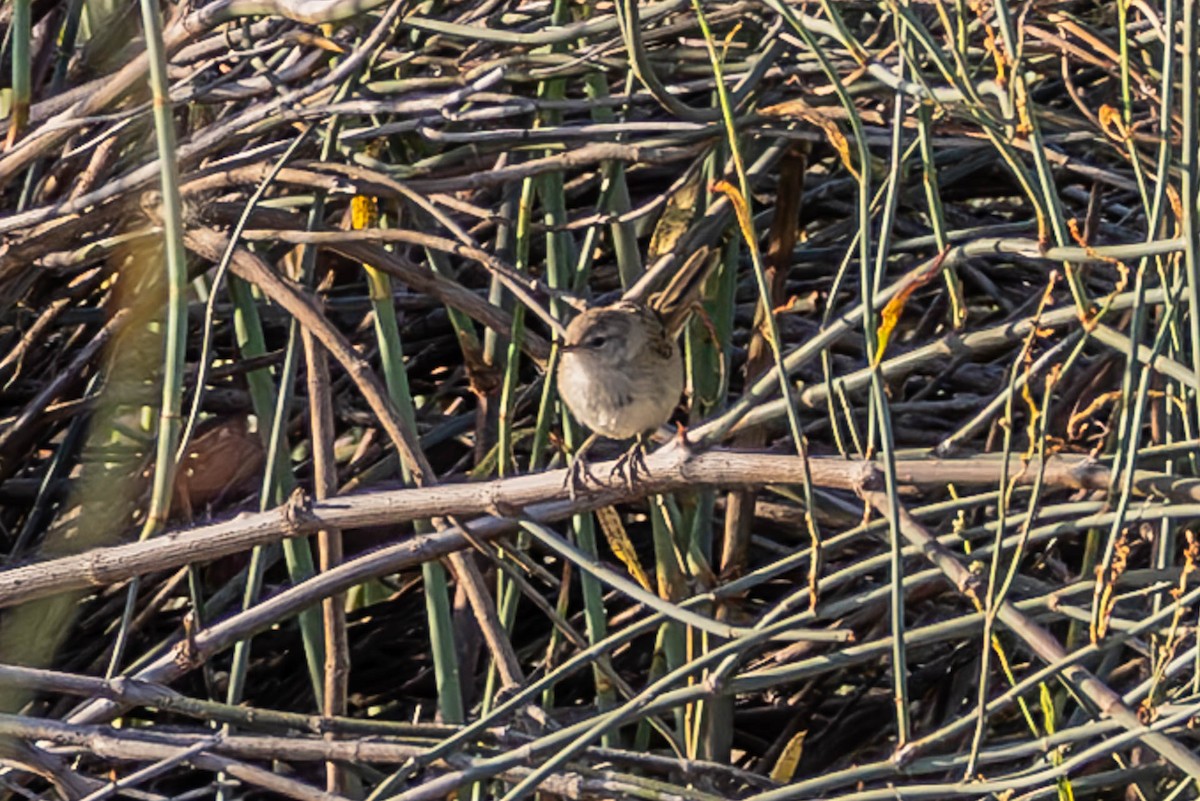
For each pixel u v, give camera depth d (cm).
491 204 1177
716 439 696
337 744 729
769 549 1140
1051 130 1057
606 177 958
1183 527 872
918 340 1260
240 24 974
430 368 1254
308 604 759
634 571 877
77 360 1027
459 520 741
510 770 709
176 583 1085
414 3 795
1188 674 777
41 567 736
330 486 884
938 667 1055
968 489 971
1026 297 1273
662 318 862
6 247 907
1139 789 774
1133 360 642
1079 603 843
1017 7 897
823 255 1283
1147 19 877
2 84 1045
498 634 859
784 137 961
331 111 805
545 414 881
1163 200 612
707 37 605
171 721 1077
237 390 1169
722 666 677
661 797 725
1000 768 938
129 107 888
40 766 725
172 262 635
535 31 888
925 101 684
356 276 1216
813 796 773
